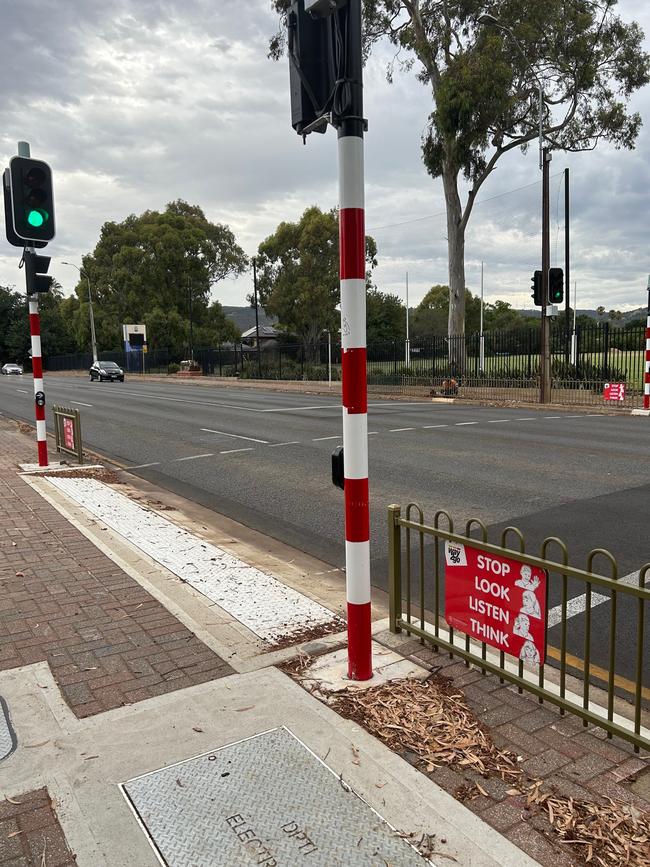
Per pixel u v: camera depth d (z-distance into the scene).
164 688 3.53
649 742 2.80
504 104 26.58
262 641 4.12
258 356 46.25
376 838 2.41
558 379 24.61
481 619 3.57
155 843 2.41
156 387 38.84
